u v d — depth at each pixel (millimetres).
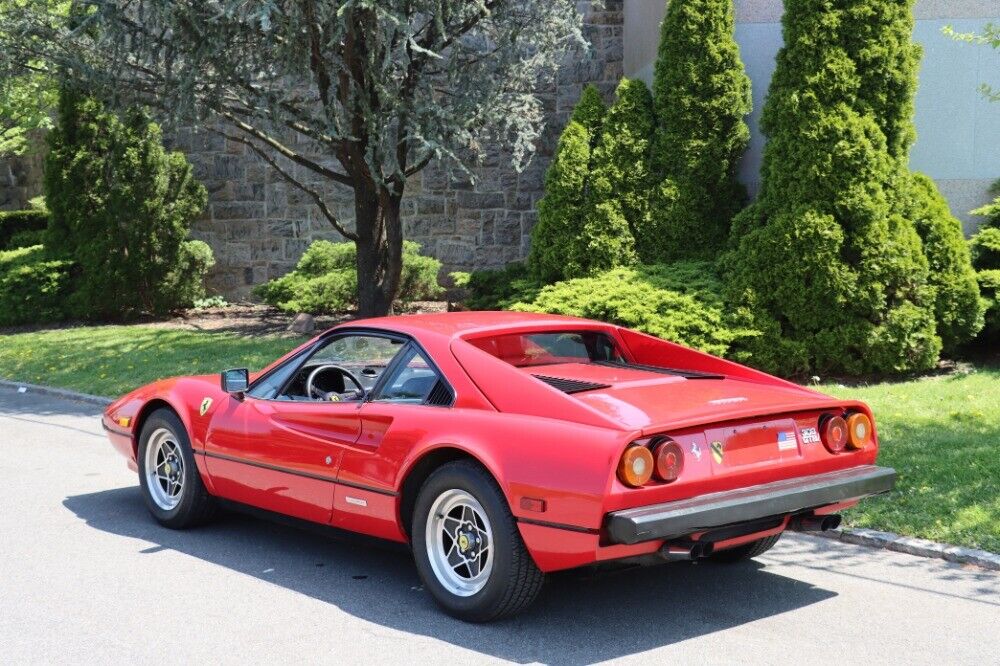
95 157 18281
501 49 13055
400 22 11312
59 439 9766
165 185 18250
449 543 4898
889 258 11117
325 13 11500
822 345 11250
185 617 4852
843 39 11500
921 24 13219
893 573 5590
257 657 4344
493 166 18453
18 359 15188
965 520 6164
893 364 11125
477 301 14938
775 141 11734
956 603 5086
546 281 14211
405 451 4934
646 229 13727
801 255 11258
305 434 5512
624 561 4477
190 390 6434
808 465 4852
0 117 20297
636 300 11734
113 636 4594
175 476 6559
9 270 18797
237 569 5648
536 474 4379
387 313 14875
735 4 13875
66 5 14469
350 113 12820
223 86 12703
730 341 11406
